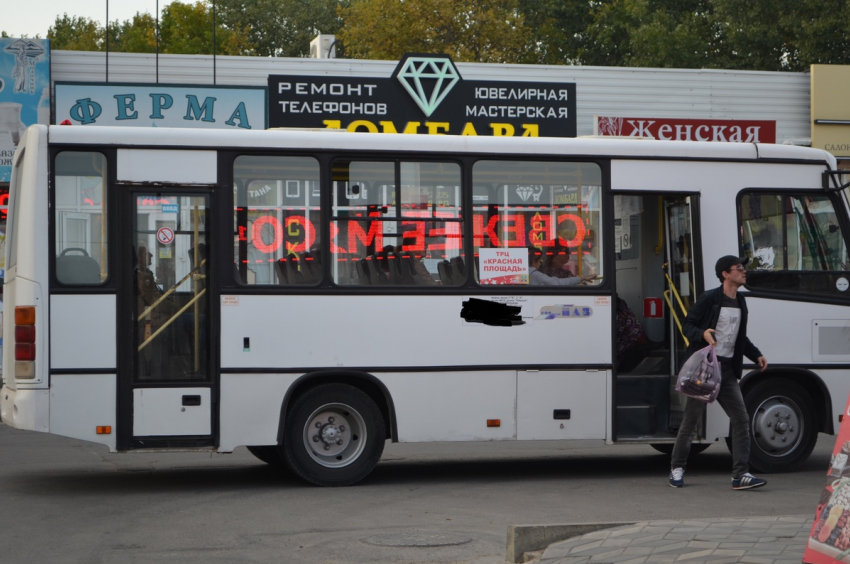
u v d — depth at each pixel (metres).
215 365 9.57
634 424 10.50
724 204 10.78
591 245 10.43
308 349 9.75
